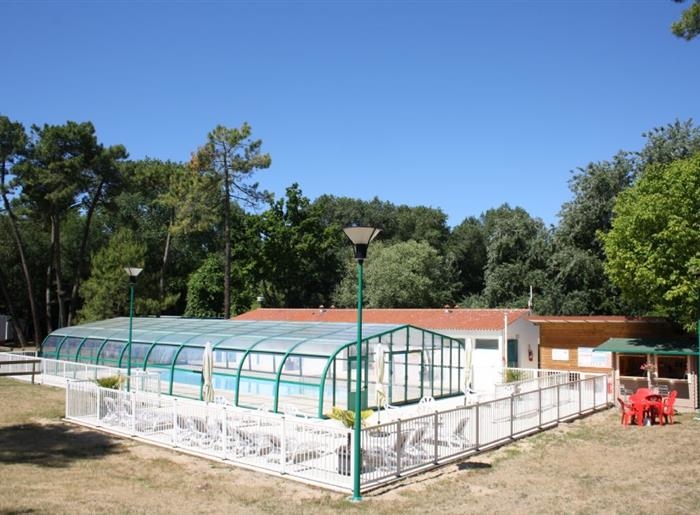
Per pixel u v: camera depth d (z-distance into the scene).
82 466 15.16
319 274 70.19
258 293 67.06
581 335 30.27
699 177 24.05
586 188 49.66
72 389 21.42
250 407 23.45
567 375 26.62
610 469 15.41
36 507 11.66
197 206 53.06
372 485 13.55
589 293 48.44
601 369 29.64
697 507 12.29
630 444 18.45
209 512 11.74
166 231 68.94
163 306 54.78
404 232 82.56
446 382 28.25
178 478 14.20
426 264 64.19
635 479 14.47
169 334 30.61
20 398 26.08
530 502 12.62
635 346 26.42
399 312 42.12
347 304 64.00
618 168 48.88
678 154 46.44
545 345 31.30
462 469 15.27
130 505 12.05
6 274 63.09
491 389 29.61
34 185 51.72
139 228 69.81
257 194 54.38
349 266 67.31
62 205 53.56
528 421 20.09
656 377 25.77
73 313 57.97
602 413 24.38
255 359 25.52
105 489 13.17
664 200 24.19
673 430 20.56
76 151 53.25
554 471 15.20
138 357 30.33
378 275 60.62
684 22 21.36
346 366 22.98
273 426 15.06
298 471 14.39
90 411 20.75
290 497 12.80
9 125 51.59
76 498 12.40
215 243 72.38
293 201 66.75
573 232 49.81
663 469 15.41
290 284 68.25
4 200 53.22
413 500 12.68
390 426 14.54
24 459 15.80
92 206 56.03
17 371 34.03
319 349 23.03
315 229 67.50
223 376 26.53
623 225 25.77
